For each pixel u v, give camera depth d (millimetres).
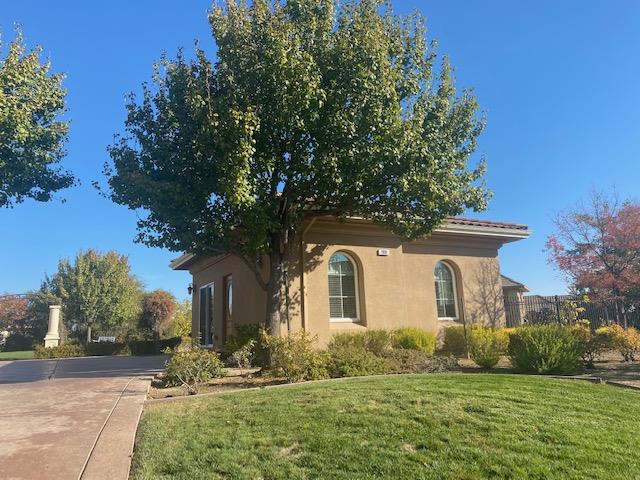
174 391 8797
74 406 7305
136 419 6492
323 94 9812
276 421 6141
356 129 10359
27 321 39312
